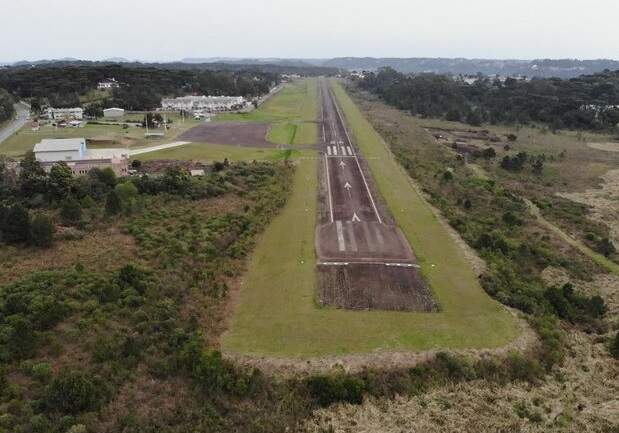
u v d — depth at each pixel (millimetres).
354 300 41250
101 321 35844
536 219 66000
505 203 69188
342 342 35438
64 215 55719
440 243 53344
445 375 32938
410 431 28844
